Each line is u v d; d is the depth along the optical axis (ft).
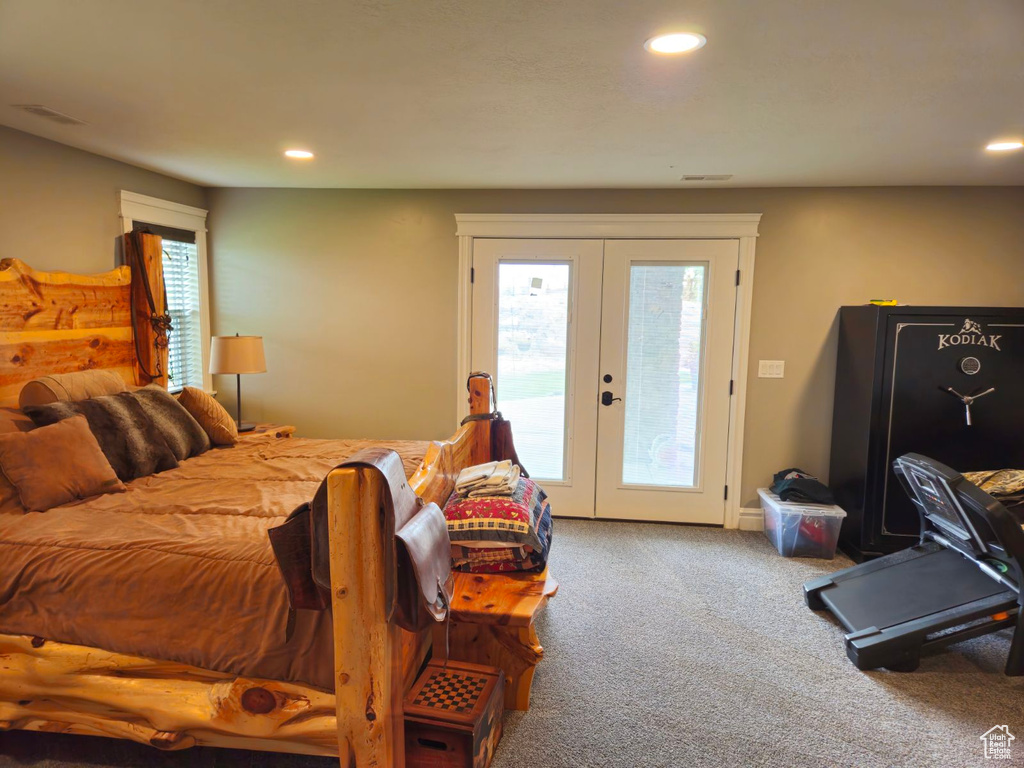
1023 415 10.93
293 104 7.70
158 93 7.36
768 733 6.90
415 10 5.14
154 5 5.13
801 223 12.75
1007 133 8.48
